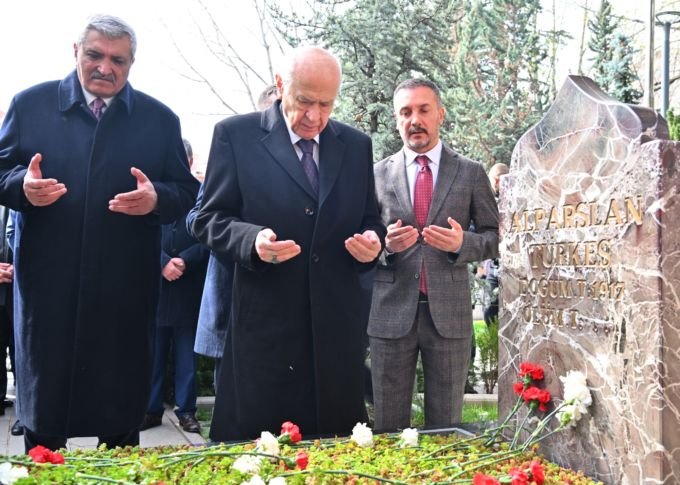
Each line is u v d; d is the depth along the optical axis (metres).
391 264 3.54
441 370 3.49
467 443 2.69
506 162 8.49
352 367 2.81
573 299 2.45
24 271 2.86
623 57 9.71
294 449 2.48
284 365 2.71
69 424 2.84
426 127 3.59
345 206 2.81
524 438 2.72
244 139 2.80
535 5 10.85
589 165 2.37
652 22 8.93
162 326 5.03
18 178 2.76
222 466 2.25
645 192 2.11
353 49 7.15
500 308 2.89
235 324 2.75
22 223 2.87
